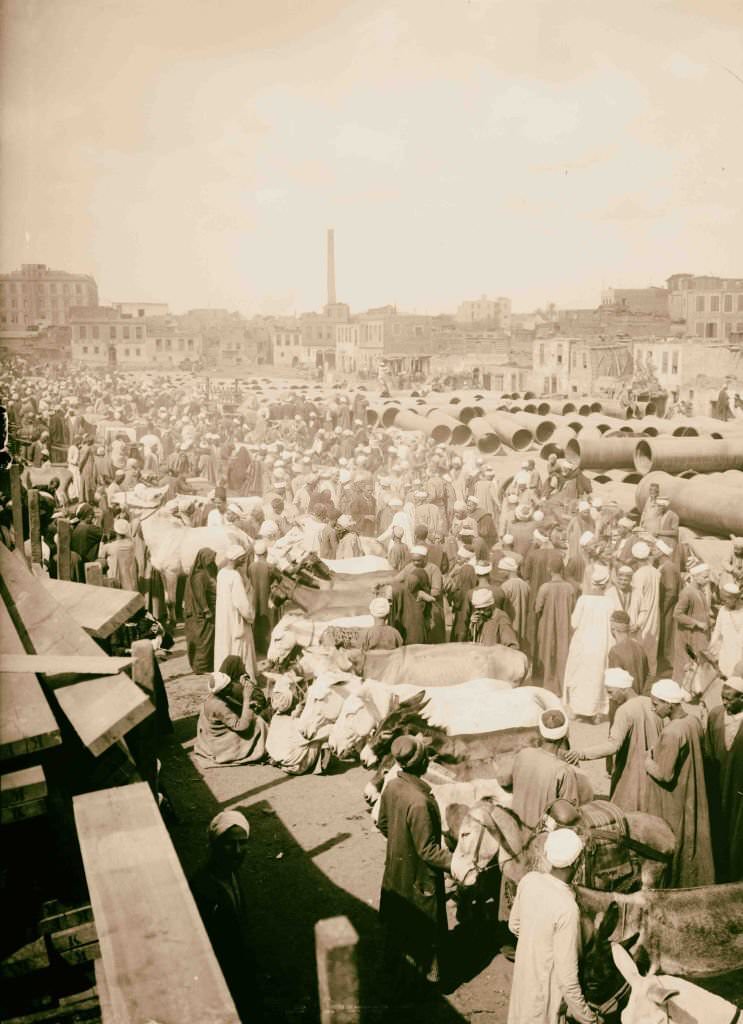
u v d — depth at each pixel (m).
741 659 8.22
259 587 9.76
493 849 5.29
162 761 8.18
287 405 20.52
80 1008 3.99
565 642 9.10
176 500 12.76
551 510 12.59
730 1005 4.52
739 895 5.18
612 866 5.05
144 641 5.42
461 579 9.34
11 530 10.11
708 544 12.49
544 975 4.31
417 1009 5.19
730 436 16.17
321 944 5.14
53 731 4.09
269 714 8.37
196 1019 3.16
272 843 6.86
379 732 6.58
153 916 3.58
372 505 14.49
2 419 10.55
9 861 4.18
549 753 5.54
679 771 5.80
